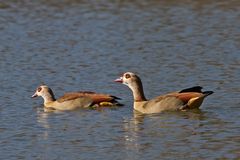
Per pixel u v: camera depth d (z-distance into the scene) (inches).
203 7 1689.2
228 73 1186.0
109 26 1552.7
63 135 912.3
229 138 883.4
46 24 1576.0
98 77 1185.4
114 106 1036.5
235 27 1518.2
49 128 943.0
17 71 1224.8
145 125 946.7
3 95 1095.0
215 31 1491.1
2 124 962.1
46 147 868.0
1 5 1733.5
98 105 1035.3
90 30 1520.7
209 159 815.1
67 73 1210.0
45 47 1387.8
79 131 927.7
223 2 1724.9
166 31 1501.0
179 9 1676.9
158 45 1392.7
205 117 973.2
